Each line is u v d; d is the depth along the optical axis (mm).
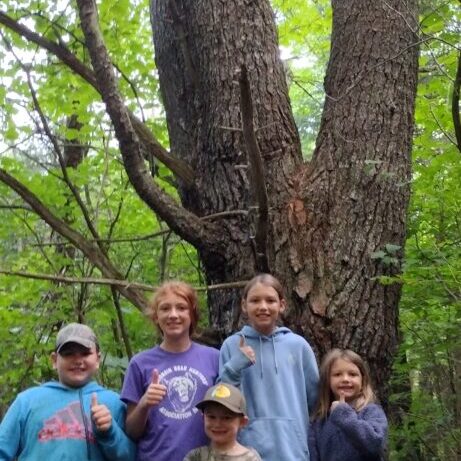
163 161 4738
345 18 4801
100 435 2920
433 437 5410
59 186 5695
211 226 4391
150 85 5812
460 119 4250
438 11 4719
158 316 3281
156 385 3021
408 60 4664
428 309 4801
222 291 4418
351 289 4086
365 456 3188
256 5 4859
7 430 2916
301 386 3355
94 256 4668
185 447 3053
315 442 3309
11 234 6309
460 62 3971
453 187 5070
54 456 2871
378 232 4234
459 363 5328
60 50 4578
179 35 5039
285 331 3482
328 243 4195
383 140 4438
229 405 2914
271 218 4285
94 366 3139
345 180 4336
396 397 5195
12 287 6176
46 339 6504
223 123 4605
